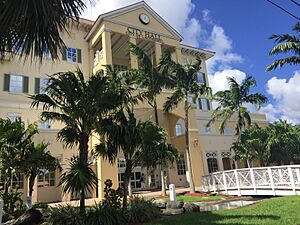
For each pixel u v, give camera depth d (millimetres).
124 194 9211
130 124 9164
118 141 8797
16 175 11273
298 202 10156
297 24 16453
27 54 4352
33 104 8711
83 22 24516
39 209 9977
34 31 4195
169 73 19141
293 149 24891
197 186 22281
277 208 9242
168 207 11508
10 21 3844
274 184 14586
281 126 25656
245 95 23109
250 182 15938
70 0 4379
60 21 4395
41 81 21719
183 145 23609
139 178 23328
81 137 8562
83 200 8289
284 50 16203
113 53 25719
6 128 9852
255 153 22938
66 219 8023
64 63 22922
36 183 17406
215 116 24375
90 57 24047
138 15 23750
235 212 9227
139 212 8852
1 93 19906
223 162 27906
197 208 11273
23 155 10828
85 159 8430
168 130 25672
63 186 7812
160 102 22234
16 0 3744
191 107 21969
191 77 18859
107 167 18531
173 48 25141
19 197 11391
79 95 8445
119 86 10883
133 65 21828
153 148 9414
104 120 8930
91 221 7895
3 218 9742
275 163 24984
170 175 23844
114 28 22094
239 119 23406
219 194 17344
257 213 8633
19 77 20938
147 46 25078
